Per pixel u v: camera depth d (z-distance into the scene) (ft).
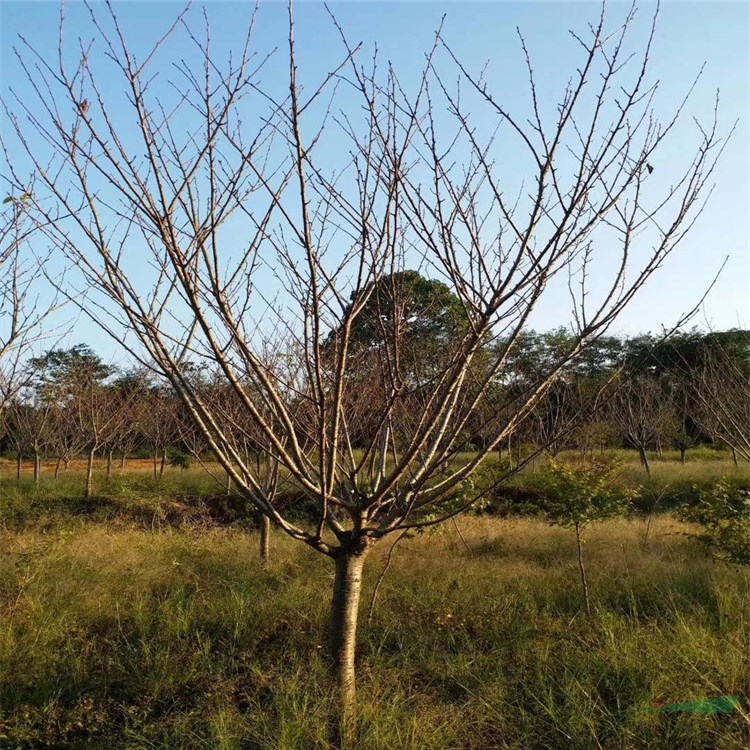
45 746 13.06
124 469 64.75
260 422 10.09
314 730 12.39
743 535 22.82
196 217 9.82
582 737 12.59
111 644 17.44
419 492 11.51
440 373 11.71
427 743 12.21
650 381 63.67
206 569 25.30
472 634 18.56
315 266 9.67
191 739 12.61
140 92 9.25
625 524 35.22
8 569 23.00
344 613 12.73
